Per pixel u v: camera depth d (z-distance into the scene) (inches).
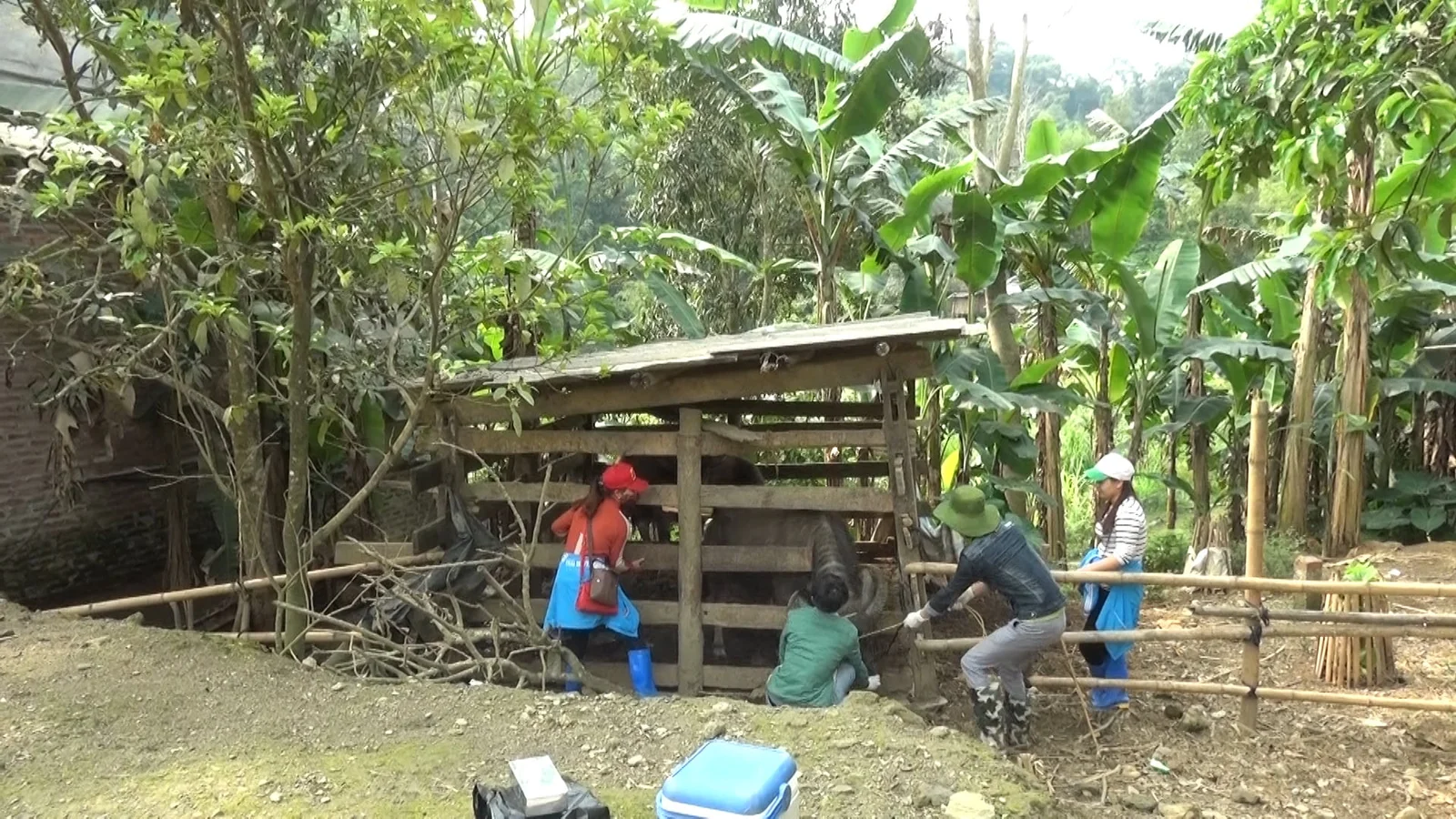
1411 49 241.4
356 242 200.1
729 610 241.1
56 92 319.0
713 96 402.6
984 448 382.0
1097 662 229.0
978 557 197.3
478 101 184.1
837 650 205.3
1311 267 364.5
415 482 267.7
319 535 219.6
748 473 289.9
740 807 101.3
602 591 221.3
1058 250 399.5
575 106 190.5
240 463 227.6
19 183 232.1
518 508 270.2
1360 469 372.8
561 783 112.7
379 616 230.8
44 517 305.9
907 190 379.9
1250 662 211.6
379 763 149.4
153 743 157.6
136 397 305.1
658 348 283.0
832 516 255.9
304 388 210.5
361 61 192.9
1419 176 292.2
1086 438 552.4
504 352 342.3
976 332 243.1
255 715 169.8
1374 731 214.4
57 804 135.8
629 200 471.5
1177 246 390.3
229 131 181.8
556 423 281.0
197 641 203.8
